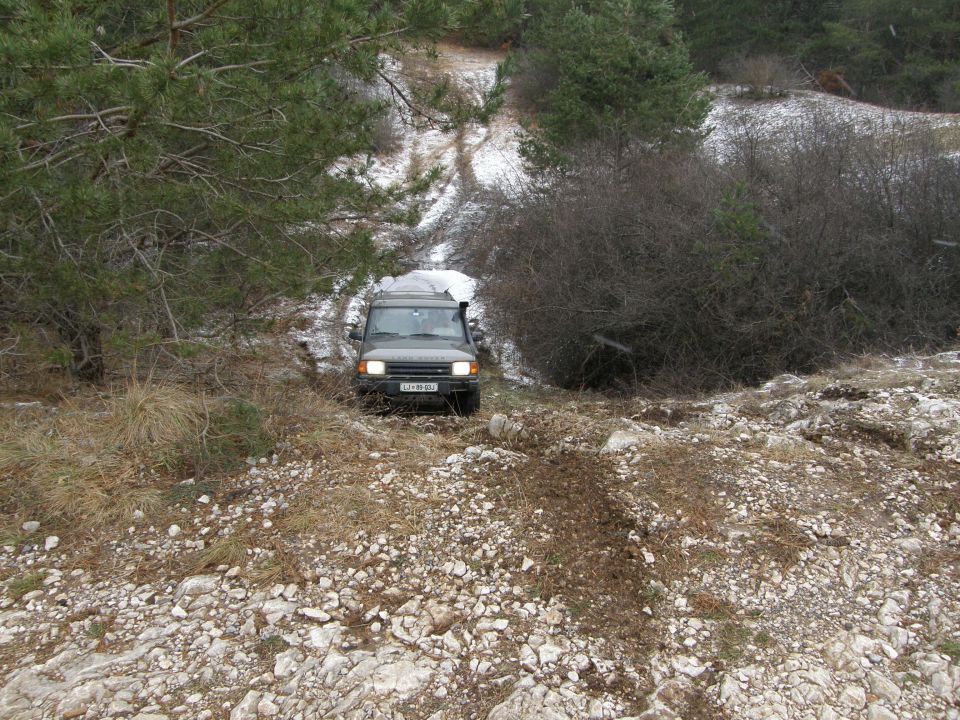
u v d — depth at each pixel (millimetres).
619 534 4504
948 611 3732
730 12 34562
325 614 3770
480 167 25688
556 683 3303
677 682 3293
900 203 11594
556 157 18047
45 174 5285
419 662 3402
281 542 4363
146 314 6258
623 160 15406
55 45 4480
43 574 4062
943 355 7852
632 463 5426
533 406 9578
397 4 6066
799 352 10195
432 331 8805
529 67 31156
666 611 3834
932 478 4887
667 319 10883
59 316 6633
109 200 5254
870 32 29984
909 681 3303
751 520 4566
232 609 3818
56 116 5062
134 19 6855
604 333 11586
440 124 7379
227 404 5891
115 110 5320
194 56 5516
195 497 4816
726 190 10734
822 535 4395
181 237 6828
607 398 11211
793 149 12266
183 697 3229
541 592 3980
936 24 27609
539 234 14336
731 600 3896
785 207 10969
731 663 3432
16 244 5902
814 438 5812
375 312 9078
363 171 7516
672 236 10844
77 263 5715
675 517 4633
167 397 5727
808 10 34500
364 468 5320
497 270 15898
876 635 3607
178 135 6016
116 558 4238
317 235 7000
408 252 18375
